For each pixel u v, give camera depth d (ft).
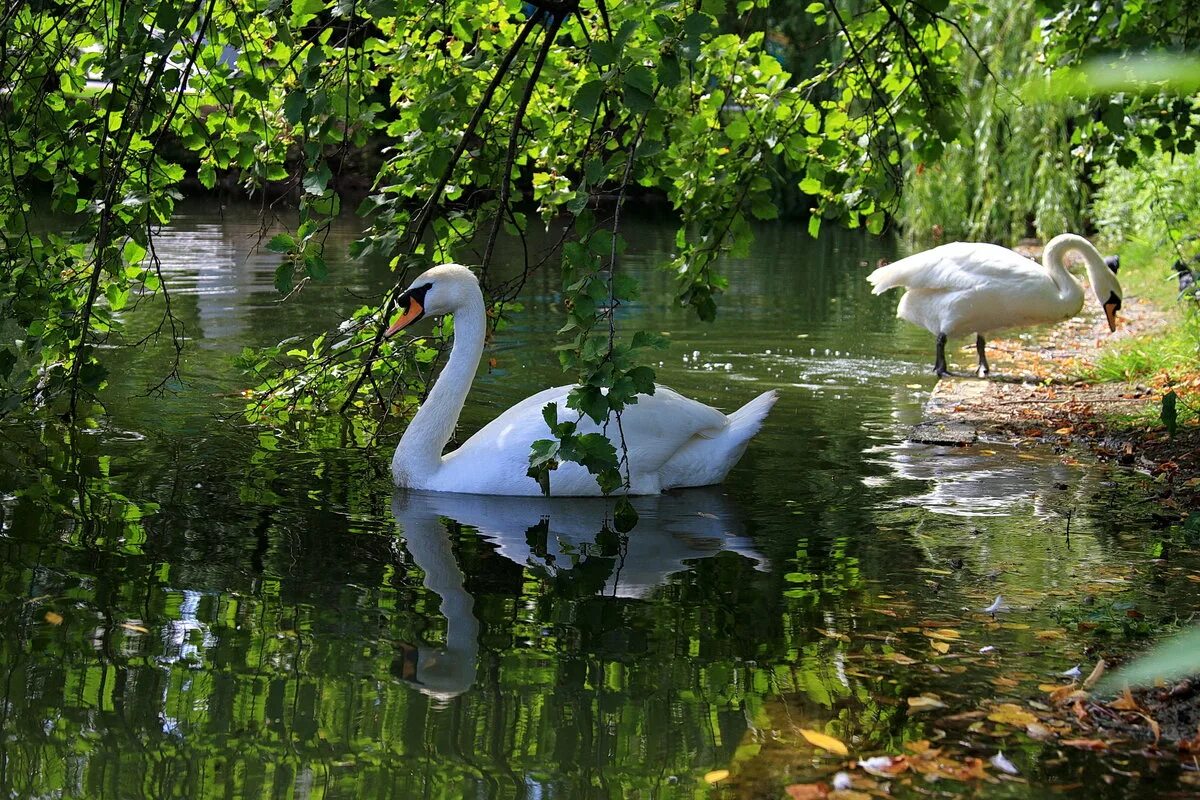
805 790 11.44
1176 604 16.75
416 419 22.89
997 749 12.41
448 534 19.58
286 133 21.58
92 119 21.81
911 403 31.89
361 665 14.02
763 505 22.04
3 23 19.80
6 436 24.61
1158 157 53.72
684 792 11.34
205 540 18.52
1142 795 11.51
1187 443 26.43
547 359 36.24
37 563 17.02
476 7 23.16
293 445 25.18
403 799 11.02
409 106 24.12
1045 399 32.32
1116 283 38.37
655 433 22.82
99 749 11.73
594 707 13.12
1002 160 72.23
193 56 18.52
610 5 20.63
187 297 44.75
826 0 23.52
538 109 24.59
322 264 18.71
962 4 24.40
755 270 61.26
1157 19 24.73
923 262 36.81
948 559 18.75
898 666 14.46
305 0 18.93
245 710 12.71
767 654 14.78
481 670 14.03
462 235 24.36
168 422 26.48
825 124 24.16
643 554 18.83
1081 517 21.25
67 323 22.41
